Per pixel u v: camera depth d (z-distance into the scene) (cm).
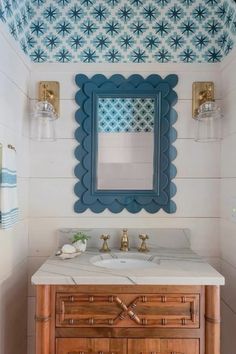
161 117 164
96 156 165
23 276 159
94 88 164
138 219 165
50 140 162
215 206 166
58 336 118
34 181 165
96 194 164
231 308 152
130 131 167
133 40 166
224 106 162
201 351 118
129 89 164
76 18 165
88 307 118
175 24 165
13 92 143
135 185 165
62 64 165
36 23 165
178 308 118
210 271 124
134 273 121
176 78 165
